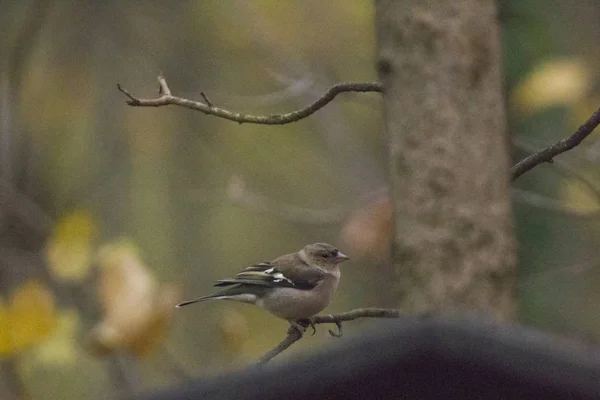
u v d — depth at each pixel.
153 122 18.55
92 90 18.44
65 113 18.11
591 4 15.92
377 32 5.53
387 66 5.44
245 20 16.97
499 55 5.47
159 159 19.33
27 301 10.17
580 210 10.32
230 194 13.98
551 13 11.73
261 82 18.47
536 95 9.95
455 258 5.23
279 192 19.75
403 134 5.37
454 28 5.29
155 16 18.73
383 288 17.64
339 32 18.16
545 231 11.46
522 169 6.82
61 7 18.41
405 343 2.25
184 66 18.56
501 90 5.46
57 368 12.03
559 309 11.80
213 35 18.69
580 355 2.23
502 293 5.25
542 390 2.23
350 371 2.25
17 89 15.94
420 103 5.33
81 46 18.44
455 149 5.28
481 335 2.25
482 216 5.27
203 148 19.53
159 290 10.48
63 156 17.78
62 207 16.83
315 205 19.56
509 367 2.22
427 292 5.23
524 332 2.32
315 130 19.39
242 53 18.52
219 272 19.67
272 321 18.20
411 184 5.33
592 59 14.94
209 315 18.25
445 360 2.25
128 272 10.01
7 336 10.02
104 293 9.98
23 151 16.33
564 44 12.57
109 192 18.55
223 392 2.26
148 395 2.32
